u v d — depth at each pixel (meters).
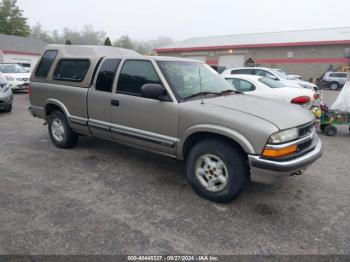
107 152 5.37
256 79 8.33
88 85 4.72
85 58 4.86
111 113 4.42
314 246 2.77
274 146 3.05
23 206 3.38
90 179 4.18
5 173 4.33
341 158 5.48
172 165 4.79
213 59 34.44
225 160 3.35
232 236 2.90
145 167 4.69
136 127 4.16
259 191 3.90
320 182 4.27
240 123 3.19
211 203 3.54
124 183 4.07
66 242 2.74
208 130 3.39
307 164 3.28
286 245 2.78
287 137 3.16
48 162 4.82
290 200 3.68
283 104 3.92
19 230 2.91
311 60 29.08
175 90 3.79
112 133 4.49
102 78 4.56
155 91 3.68
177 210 3.37
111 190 3.85
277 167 3.03
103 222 3.09
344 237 2.92
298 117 3.48
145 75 4.06
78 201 3.53
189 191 3.86
